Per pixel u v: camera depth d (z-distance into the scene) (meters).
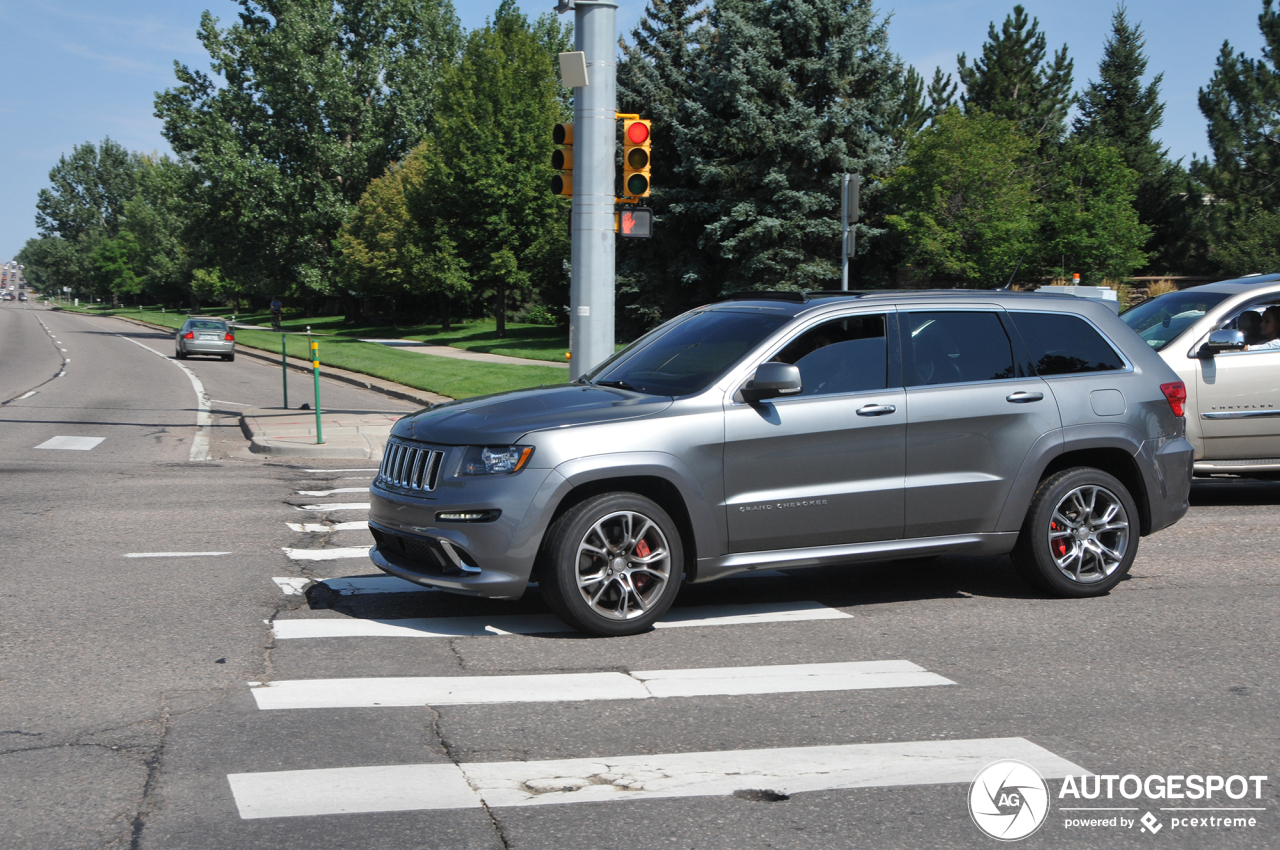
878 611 6.43
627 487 5.83
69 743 4.18
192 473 12.32
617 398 5.98
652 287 37.28
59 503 10.07
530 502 5.51
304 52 63.88
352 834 3.40
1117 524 6.70
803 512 6.00
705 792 3.76
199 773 3.89
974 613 6.37
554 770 3.95
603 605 5.85
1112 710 4.66
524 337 46.69
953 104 30.69
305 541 8.38
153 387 26.34
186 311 123.19
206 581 7.00
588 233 12.50
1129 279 33.25
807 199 31.98
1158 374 6.89
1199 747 4.24
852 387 6.15
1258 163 34.59
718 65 34.28
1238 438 9.55
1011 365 6.54
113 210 181.75
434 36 68.19
